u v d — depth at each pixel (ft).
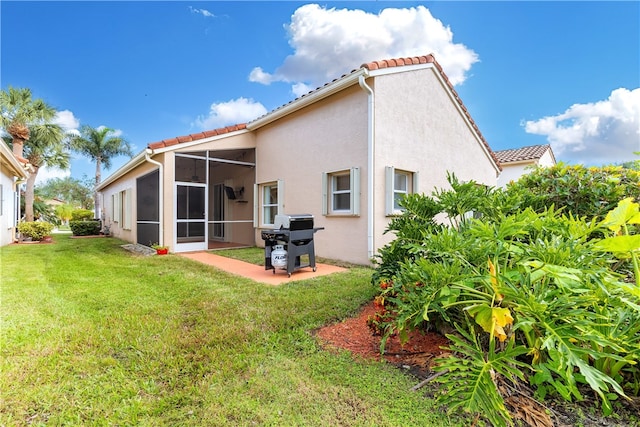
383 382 7.52
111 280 17.70
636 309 5.95
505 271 7.34
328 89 23.84
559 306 6.12
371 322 10.02
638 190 13.17
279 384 7.45
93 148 75.00
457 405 5.77
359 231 22.82
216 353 8.94
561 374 5.77
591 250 7.08
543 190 15.17
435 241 8.59
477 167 34.35
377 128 22.45
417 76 26.16
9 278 18.26
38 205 79.92
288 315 11.82
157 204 29.76
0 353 8.88
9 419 6.26
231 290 15.25
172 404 6.75
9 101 54.19
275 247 19.54
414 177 25.77
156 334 10.20
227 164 36.68
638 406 6.34
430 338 9.95
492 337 6.29
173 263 23.16
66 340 9.71
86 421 6.25
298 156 28.25
